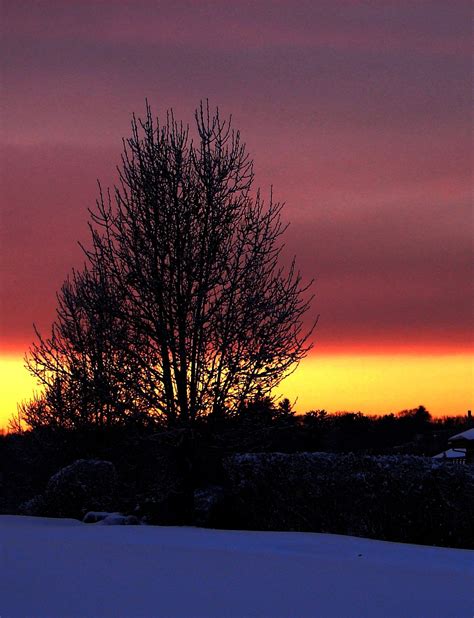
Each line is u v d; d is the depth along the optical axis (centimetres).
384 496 1661
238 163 2283
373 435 5747
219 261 2192
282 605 877
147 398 2144
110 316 2200
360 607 877
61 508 2223
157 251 2180
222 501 1911
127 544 1319
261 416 2202
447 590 971
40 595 905
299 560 1172
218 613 839
